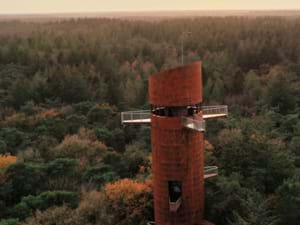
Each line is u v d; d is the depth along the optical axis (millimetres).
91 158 39344
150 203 26609
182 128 20859
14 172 33781
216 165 29156
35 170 34375
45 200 30203
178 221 21969
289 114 47812
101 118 53469
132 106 61312
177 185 22000
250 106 58594
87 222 26828
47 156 39906
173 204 21047
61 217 27156
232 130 36750
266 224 22062
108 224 26156
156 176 22156
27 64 86000
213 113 24812
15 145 44906
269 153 29125
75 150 40438
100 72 77312
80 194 32062
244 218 22875
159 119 21125
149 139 44312
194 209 22125
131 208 26656
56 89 66438
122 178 34500
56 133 47938
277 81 56250
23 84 65938
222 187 24953
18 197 32781
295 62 82938
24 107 58188
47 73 75125
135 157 37281
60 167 35219
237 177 26750
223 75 72375
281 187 24719
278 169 28156
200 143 21812
